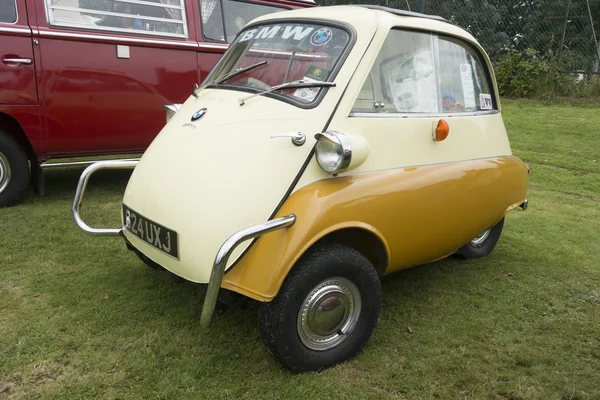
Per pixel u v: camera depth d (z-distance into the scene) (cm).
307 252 250
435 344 295
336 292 256
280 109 271
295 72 291
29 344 276
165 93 541
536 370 276
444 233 309
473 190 323
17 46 457
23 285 341
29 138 479
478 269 401
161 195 271
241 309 317
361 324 272
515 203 377
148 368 261
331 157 245
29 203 511
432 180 294
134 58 516
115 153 535
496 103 382
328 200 247
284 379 256
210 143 274
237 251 243
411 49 308
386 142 280
